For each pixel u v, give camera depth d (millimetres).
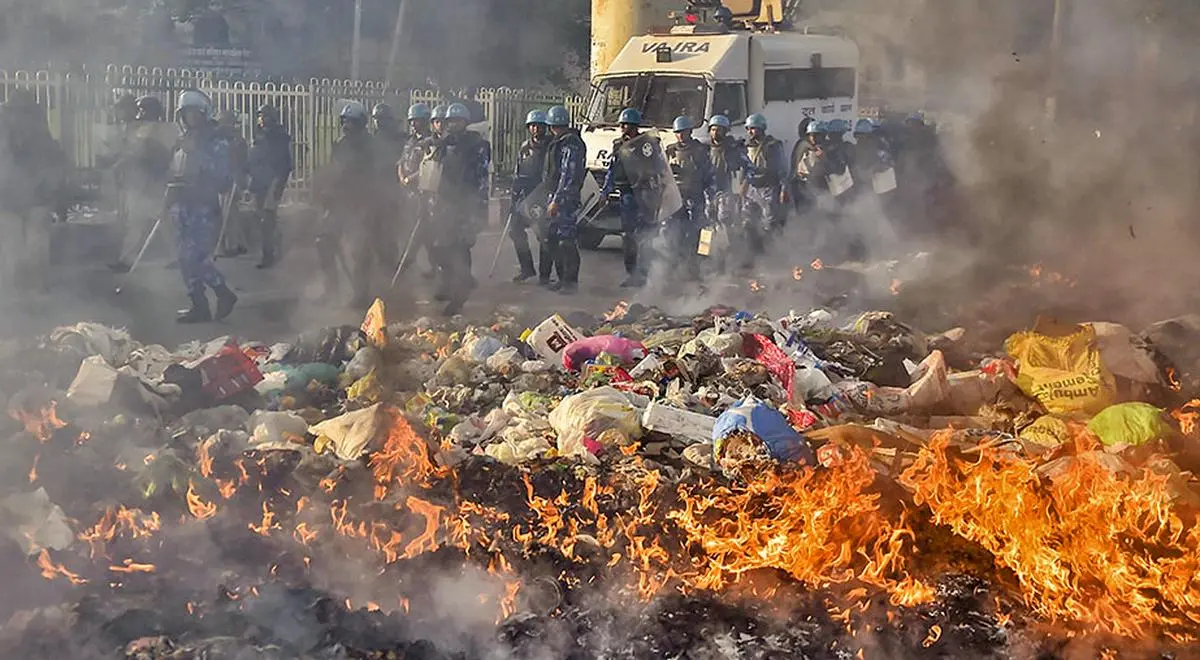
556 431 6652
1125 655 4500
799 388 7570
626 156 13766
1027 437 6656
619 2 21422
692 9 19078
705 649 4496
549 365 8172
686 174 14062
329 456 6062
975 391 7566
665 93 17859
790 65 18719
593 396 6676
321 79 25125
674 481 5973
